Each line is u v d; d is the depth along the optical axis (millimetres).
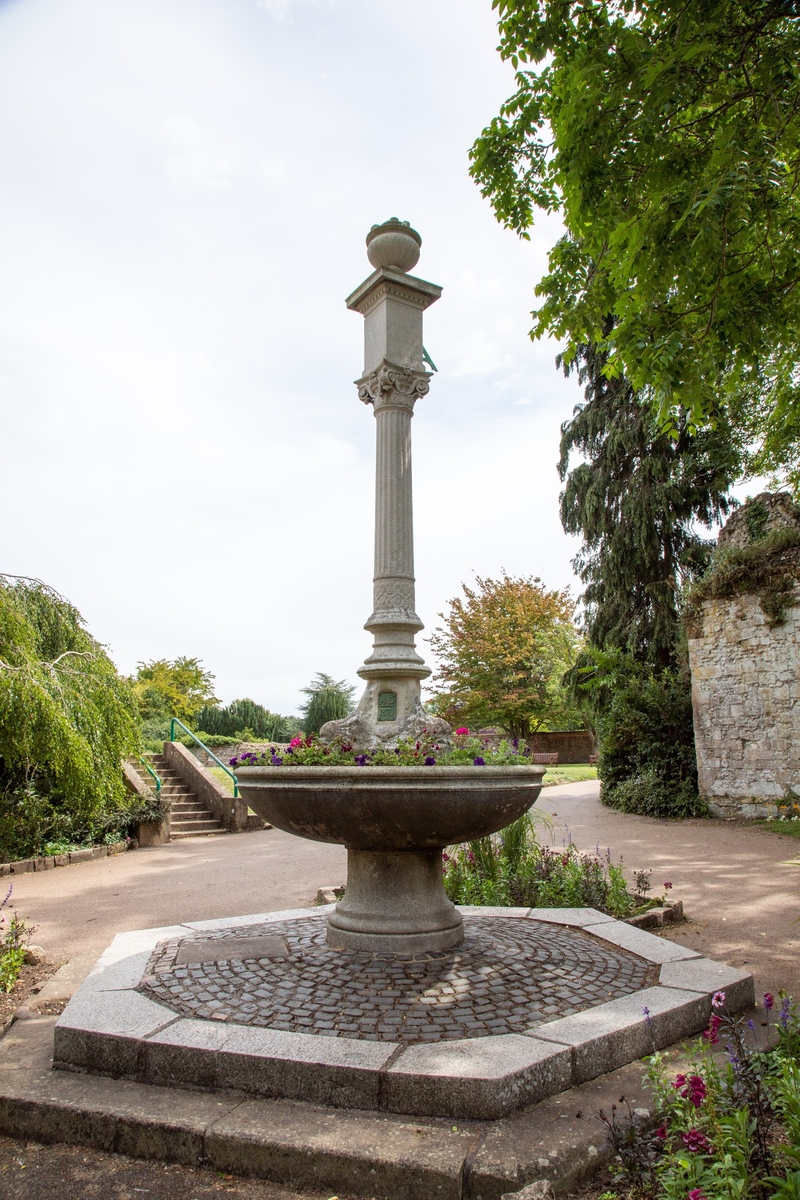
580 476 19203
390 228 5477
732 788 13609
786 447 14359
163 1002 3561
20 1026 3826
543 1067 2893
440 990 3646
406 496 5188
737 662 13727
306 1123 2711
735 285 4594
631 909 6230
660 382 4535
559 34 5102
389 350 5281
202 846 12344
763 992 4320
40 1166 2703
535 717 29391
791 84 4512
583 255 5703
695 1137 2121
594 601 19359
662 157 4633
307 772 3865
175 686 33625
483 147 5965
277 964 4070
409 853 4406
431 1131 2645
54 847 10586
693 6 4074
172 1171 2648
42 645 11047
